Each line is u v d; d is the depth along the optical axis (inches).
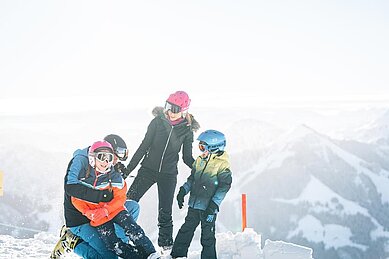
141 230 231.5
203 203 268.2
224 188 265.4
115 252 228.4
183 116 298.0
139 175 298.5
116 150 235.9
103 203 227.8
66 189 225.3
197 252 290.7
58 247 239.0
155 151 296.4
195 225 271.4
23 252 318.7
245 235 288.4
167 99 295.1
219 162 267.9
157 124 294.8
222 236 296.2
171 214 300.0
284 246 281.6
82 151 231.9
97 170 225.3
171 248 298.0
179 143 297.4
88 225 231.6
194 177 272.7
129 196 295.6
